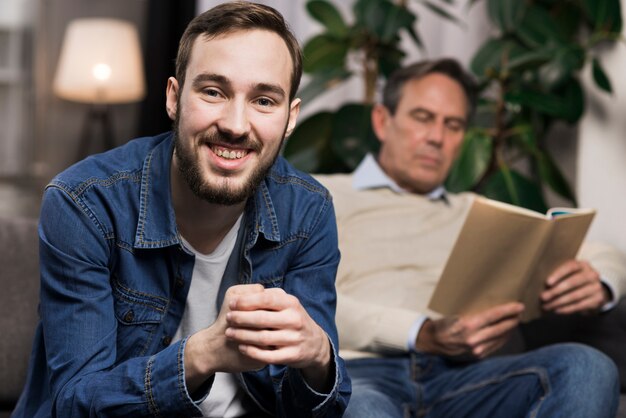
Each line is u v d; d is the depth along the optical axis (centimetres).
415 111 205
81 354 127
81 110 377
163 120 365
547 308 181
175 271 137
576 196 268
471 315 171
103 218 131
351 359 184
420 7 318
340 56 279
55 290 129
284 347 120
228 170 126
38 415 134
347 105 257
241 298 118
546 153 257
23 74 372
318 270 145
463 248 159
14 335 173
